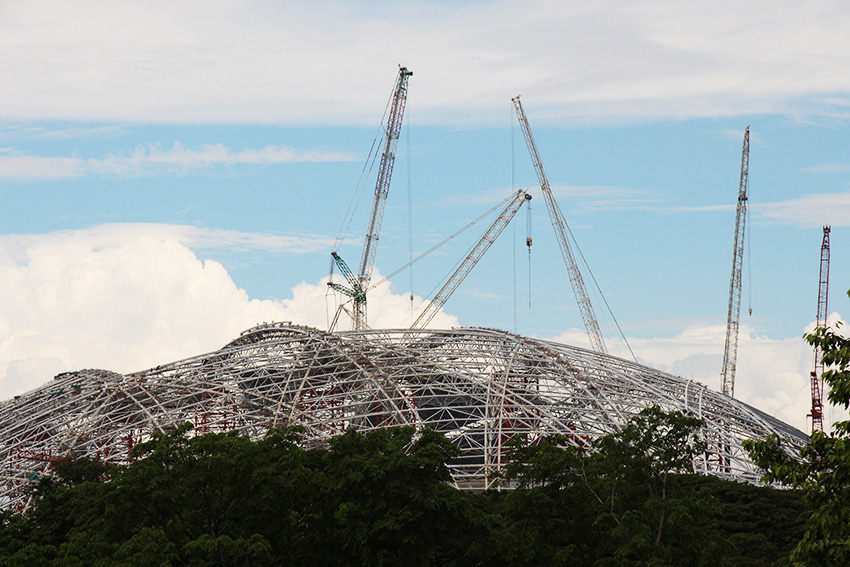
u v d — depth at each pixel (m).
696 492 122.50
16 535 170.88
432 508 114.88
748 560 152.62
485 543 119.94
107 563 103.81
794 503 183.38
